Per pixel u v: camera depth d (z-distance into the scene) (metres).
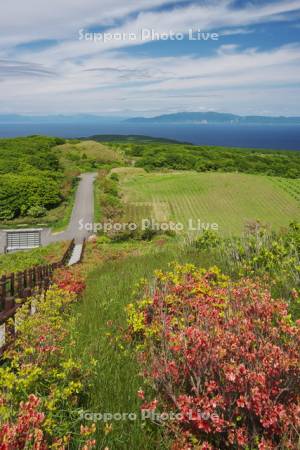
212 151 159.50
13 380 3.44
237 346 3.39
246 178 88.38
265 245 9.91
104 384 4.24
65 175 95.69
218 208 70.44
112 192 78.19
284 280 6.98
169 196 77.25
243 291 5.02
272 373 3.07
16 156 112.12
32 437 2.80
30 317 5.33
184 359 3.43
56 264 17.84
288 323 3.88
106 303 7.69
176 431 3.14
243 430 2.96
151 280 7.13
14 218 65.62
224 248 10.94
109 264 16.02
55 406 3.48
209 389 3.02
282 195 77.50
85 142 153.12
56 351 4.68
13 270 22.42
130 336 5.51
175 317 5.00
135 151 155.75
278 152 181.62
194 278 6.61
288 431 2.86
